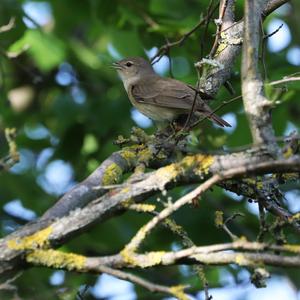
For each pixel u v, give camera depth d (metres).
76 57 17.38
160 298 12.89
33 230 6.41
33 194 15.41
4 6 14.87
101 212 6.38
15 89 17.03
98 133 15.52
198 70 7.89
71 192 7.01
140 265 5.92
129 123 15.64
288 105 15.64
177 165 6.60
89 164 15.62
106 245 13.91
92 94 17.23
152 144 7.72
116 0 14.83
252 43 6.57
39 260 6.11
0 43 15.02
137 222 14.19
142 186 6.54
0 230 14.38
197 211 13.51
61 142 15.64
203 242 13.34
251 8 6.67
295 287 13.84
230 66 9.48
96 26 17.25
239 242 5.74
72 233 6.33
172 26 13.62
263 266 5.69
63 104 15.84
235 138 15.20
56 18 17.08
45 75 17.22
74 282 12.30
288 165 5.75
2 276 6.14
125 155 7.70
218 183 6.81
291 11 16.88
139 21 14.77
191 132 7.60
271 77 13.31
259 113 6.32
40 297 6.99
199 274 6.49
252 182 6.81
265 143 6.22
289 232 11.12
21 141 17.02
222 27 9.72
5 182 15.20
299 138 6.27
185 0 16.48
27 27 14.98
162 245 13.66
